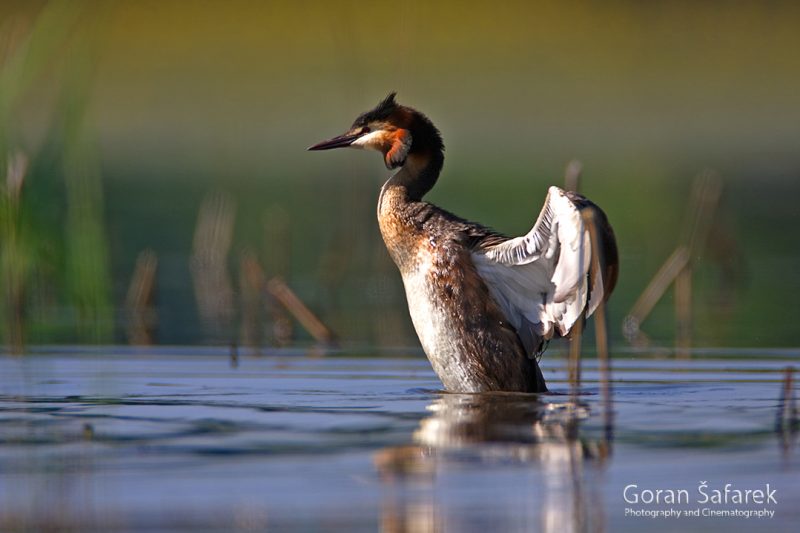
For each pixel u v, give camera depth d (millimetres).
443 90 44688
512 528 7008
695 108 45062
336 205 30578
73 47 12109
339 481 7824
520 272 11406
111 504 7328
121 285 21062
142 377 12500
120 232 26906
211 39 46375
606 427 9398
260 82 44250
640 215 28609
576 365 11984
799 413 9992
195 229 27406
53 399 10891
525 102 43906
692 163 37031
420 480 7883
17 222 12484
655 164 36719
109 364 13414
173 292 20531
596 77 46656
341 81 40094
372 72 39938
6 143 12344
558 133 42656
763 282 21281
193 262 23531
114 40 45438
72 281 12836
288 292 16516
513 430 9273
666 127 42938
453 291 11781
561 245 10867
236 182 35156
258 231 26922
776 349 14656
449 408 10367
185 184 34750
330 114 41188
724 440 8922
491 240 11734
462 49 47156
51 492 7570
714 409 10234
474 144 40406
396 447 8688
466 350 11758
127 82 44531
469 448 8656
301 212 29750
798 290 20281
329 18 43906
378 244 24031
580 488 7742
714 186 23188
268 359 14039
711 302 19344
